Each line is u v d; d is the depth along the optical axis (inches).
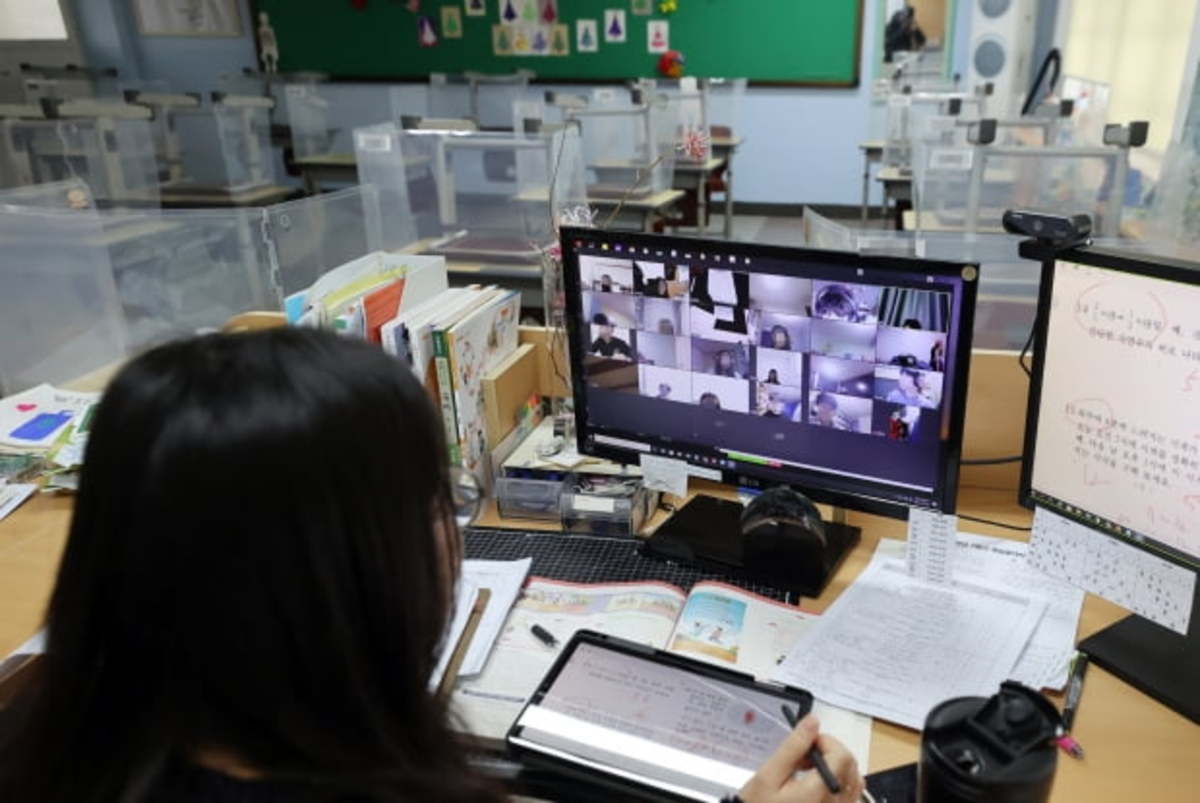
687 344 46.2
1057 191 124.0
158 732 18.0
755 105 268.5
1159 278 33.4
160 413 17.3
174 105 192.4
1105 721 35.0
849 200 271.6
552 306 59.9
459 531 22.3
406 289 58.0
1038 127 152.1
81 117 143.2
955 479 41.6
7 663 38.4
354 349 19.3
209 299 107.7
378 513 18.2
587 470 53.1
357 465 17.8
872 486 44.0
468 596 43.4
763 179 275.9
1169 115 146.2
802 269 41.6
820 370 43.1
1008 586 43.2
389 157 132.3
